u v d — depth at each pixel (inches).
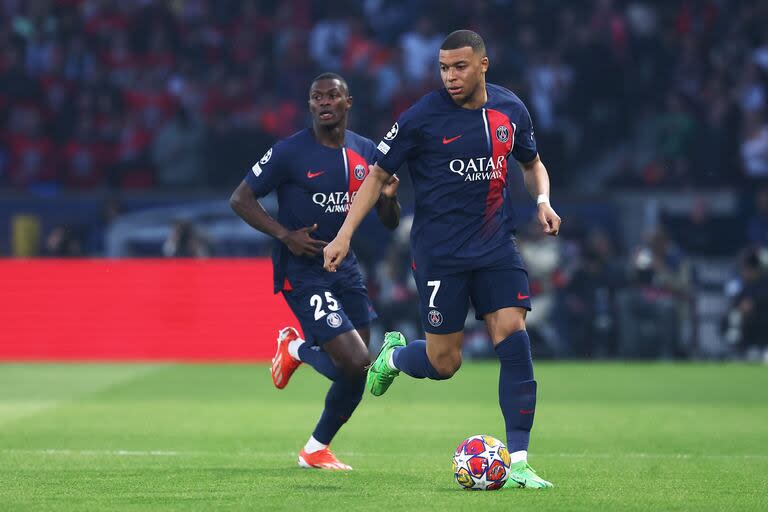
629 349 2306.8
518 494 795.4
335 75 973.2
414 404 1569.9
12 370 2113.7
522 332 844.0
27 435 1235.2
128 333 2316.7
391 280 2282.2
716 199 2669.8
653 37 3068.4
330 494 800.9
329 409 967.0
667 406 1571.1
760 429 1318.9
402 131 837.2
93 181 2940.5
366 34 3208.7
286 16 3198.8
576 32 3006.9
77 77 3105.3
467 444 820.0
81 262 2331.4
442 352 866.8
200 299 2314.2
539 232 2324.1
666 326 2308.1
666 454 1093.1
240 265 2317.9
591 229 2534.5
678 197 2657.5
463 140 832.9
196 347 2306.8
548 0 3093.0
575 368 2158.0
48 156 2955.2
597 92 2928.2
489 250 840.3
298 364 1021.8
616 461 1028.5
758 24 3125.0
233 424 1349.7
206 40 3152.1
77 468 956.6
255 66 3078.2
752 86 2987.2
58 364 2242.9
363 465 991.0
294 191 975.0
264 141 2832.2
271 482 868.6
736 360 2340.1
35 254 2527.1
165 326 2313.0
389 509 730.2
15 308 2329.0
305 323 966.4
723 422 1392.7
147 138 2982.3
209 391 1756.9
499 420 1390.3
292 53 3088.1
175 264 2324.1
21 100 2999.5
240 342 2301.9
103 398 1657.2
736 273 2422.5
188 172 2822.3
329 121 961.5
